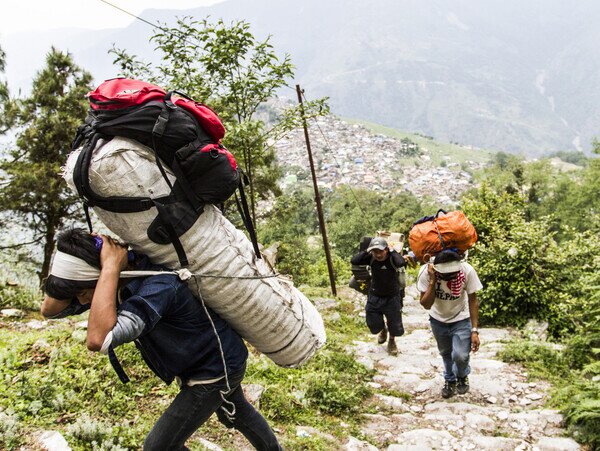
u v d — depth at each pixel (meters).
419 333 9.72
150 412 4.14
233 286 2.33
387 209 74.31
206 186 2.17
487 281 9.63
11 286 7.81
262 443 2.85
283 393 4.98
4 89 16.31
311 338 2.67
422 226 5.26
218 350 2.40
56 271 2.13
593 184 49.16
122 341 2.06
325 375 5.58
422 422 4.97
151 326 2.16
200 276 2.28
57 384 4.16
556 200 56.50
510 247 9.48
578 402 4.60
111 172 2.03
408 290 14.70
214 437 3.93
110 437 3.51
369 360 7.11
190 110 2.17
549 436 4.52
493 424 4.78
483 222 14.02
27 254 15.98
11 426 3.37
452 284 5.24
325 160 197.25
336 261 23.97
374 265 7.32
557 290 9.22
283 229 30.78
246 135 7.89
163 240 2.14
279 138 9.03
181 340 2.33
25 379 4.11
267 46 8.09
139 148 2.07
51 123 16.45
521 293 9.04
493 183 60.34
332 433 4.49
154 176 2.08
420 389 6.05
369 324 7.62
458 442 4.40
